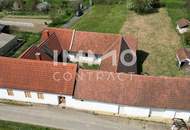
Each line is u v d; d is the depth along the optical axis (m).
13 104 48.03
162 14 84.25
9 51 64.50
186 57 57.69
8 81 47.34
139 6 83.31
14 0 87.62
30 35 71.56
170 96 44.50
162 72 57.44
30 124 44.28
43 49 53.69
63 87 46.12
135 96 44.75
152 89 44.91
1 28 71.44
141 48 66.19
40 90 46.41
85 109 47.22
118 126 44.44
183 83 45.16
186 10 84.94
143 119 45.78
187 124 45.34
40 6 85.06
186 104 44.12
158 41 69.56
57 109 47.16
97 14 85.00
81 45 57.88
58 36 58.66
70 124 44.53
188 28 72.00
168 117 45.81
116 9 88.38
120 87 45.38
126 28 76.12
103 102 45.22
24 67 47.72
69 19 81.19
